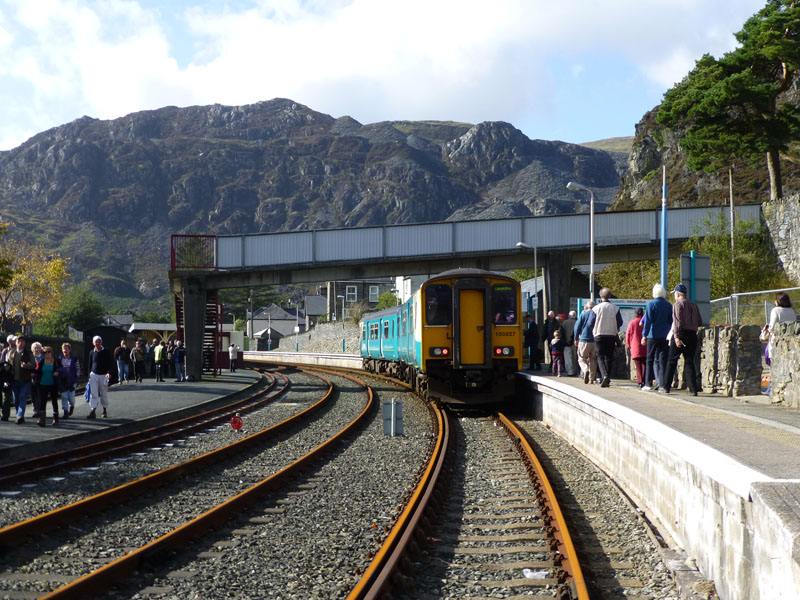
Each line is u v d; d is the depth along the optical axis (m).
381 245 36.91
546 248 36.00
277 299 177.12
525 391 23.11
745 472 5.72
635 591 6.29
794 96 82.75
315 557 7.21
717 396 14.18
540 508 9.08
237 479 11.78
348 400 27.80
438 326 22.55
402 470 12.41
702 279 18.84
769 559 4.77
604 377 16.64
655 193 100.50
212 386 33.41
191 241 36.69
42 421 17.34
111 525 8.56
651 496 9.16
